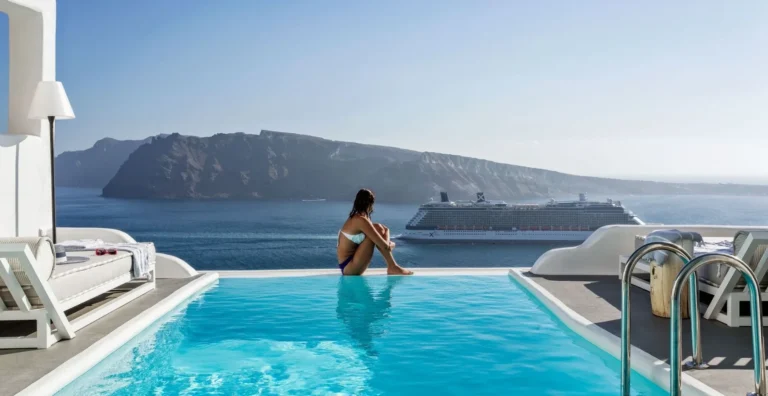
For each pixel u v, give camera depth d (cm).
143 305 456
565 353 353
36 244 326
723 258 199
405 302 502
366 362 334
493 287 573
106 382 299
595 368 324
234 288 564
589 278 600
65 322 345
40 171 565
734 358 311
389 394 283
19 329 378
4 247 307
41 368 296
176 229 19850
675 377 195
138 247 480
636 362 313
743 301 401
